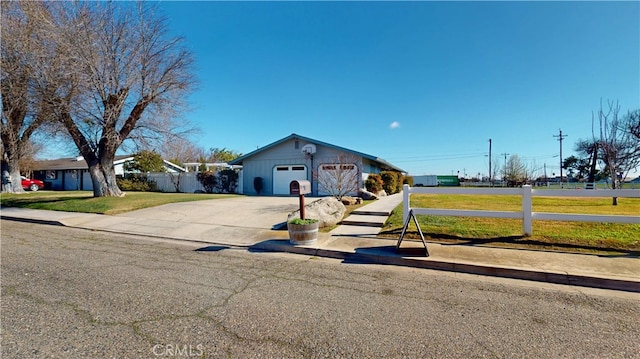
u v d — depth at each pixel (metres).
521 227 6.36
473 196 14.93
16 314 2.95
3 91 12.31
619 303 3.39
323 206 8.07
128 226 8.19
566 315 3.07
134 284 3.83
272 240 6.34
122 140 12.91
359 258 5.21
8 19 11.70
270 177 19.84
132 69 12.13
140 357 2.26
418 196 15.19
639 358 2.33
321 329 2.73
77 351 2.33
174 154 14.26
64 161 32.59
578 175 40.25
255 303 3.29
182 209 10.69
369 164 19.92
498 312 3.12
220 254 5.53
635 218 5.24
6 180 18.78
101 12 11.70
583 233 5.80
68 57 10.85
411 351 2.39
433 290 3.76
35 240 6.65
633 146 13.33
